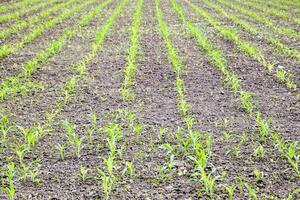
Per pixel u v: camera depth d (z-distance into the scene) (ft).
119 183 15.05
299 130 19.56
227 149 17.53
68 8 63.10
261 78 27.71
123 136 18.72
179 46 36.88
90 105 22.68
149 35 41.81
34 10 61.62
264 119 20.83
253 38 40.73
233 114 21.45
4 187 14.83
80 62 31.04
